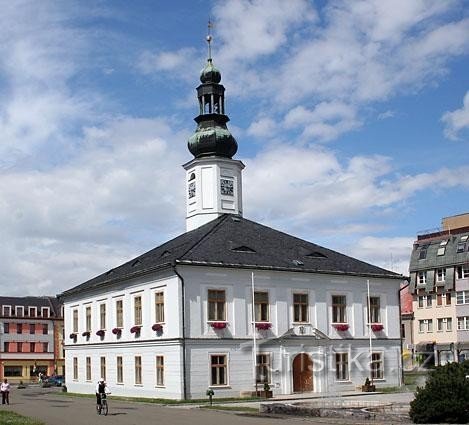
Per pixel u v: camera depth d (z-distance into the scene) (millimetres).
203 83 69000
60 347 134625
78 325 69750
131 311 58906
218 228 60500
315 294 58000
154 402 50594
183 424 32969
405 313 106188
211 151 67812
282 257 58125
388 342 61156
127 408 45562
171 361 52375
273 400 49969
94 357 65500
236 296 54219
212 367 52344
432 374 32344
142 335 56719
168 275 53531
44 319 133750
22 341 131250
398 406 37031
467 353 94125
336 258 61969
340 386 57219
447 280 98125
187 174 69000
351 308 59656
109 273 66688
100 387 40938
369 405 38781
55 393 70250
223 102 69125
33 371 131125
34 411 43500
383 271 62500
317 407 37656
